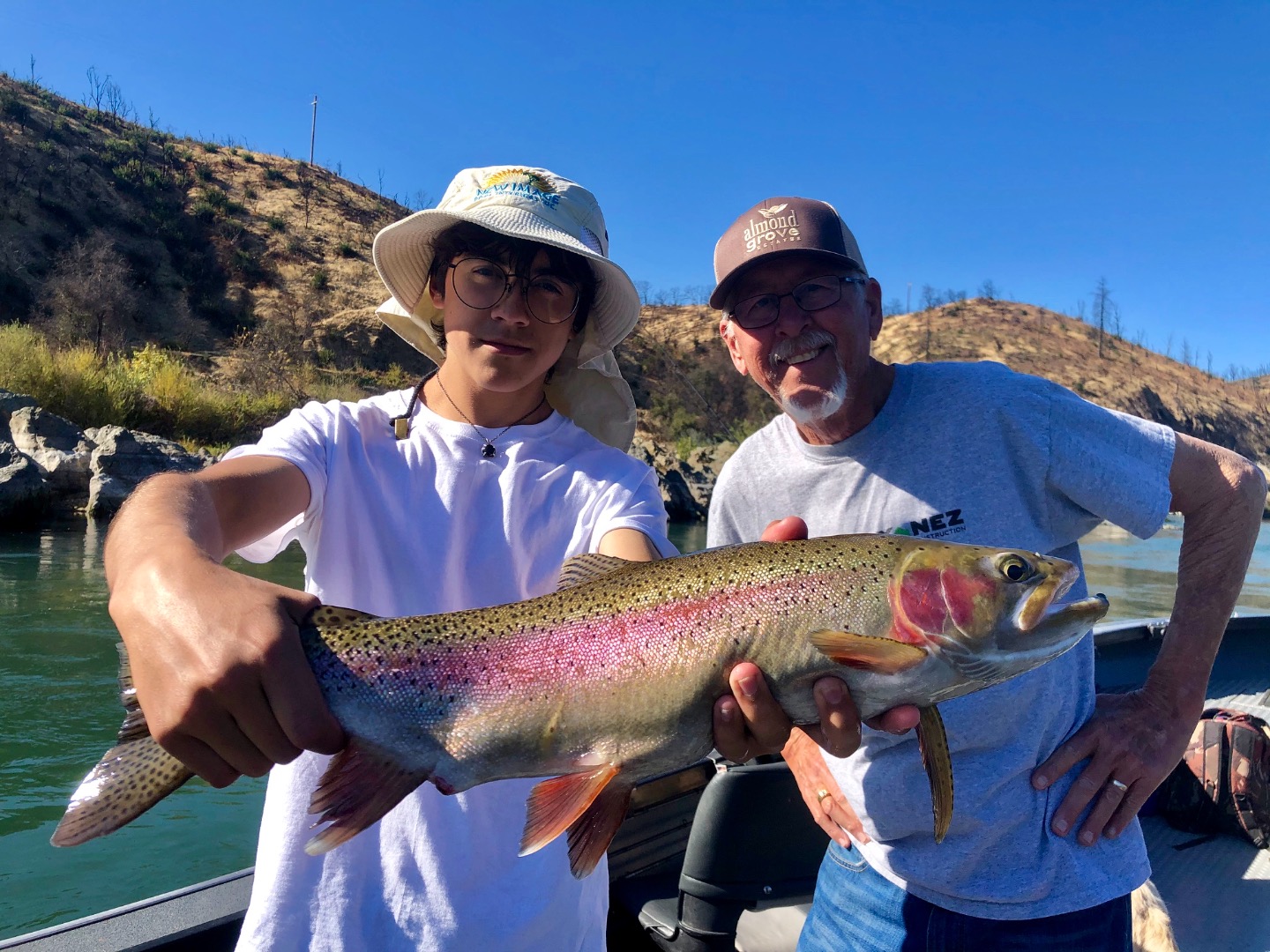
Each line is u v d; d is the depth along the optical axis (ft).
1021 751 3.27
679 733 2.55
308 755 2.64
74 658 11.52
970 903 3.29
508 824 2.65
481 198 2.97
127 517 2.08
